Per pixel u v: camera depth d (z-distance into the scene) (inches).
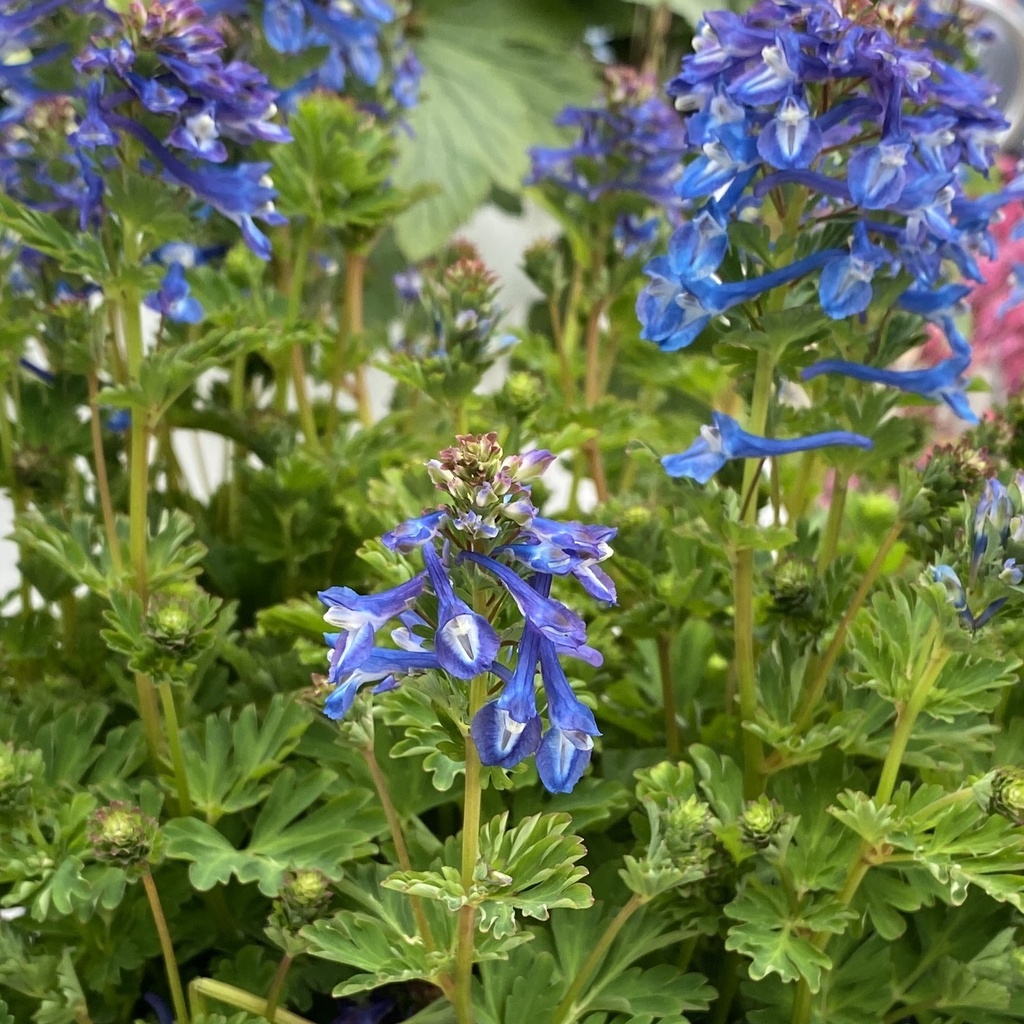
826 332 10.0
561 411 12.5
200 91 10.1
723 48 9.6
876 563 10.3
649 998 9.8
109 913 10.3
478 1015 9.7
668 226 13.2
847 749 10.3
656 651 11.8
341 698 8.5
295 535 12.3
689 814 9.4
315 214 12.3
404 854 9.7
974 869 9.4
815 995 10.0
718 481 10.6
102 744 11.3
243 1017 9.7
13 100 11.7
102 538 11.2
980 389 11.6
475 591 8.4
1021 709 10.8
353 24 12.3
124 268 10.2
